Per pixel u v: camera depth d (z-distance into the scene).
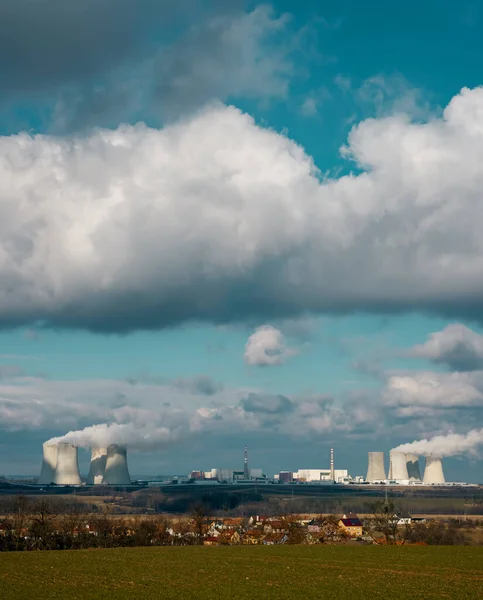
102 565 107.44
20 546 168.88
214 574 97.00
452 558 118.81
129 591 81.12
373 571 100.44
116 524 195.88
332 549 137.88
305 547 143.62
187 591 81.25
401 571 100.56
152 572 99.06
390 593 79.69
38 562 111.56
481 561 114.00
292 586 85.25
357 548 140.38
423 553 128.75
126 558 119.19
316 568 104.38
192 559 117.62
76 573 97.19
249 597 77.12
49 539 171.38
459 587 84.44
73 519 185.50
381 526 188.50
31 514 188.50
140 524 199.00
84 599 75.50
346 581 89.62
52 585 85.25
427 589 82.75
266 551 134.50
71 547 172.50
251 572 99.50
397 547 142.75
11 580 89.12
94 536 178.88
